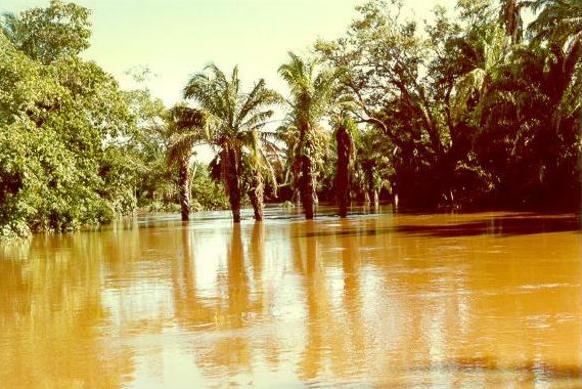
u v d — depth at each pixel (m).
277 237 23.42
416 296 9.62
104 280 13.05
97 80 33.12
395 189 56.44
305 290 10.70
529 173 35.38
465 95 36.88
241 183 36.38
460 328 7.41
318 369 6.03
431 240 18.97
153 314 9.12
